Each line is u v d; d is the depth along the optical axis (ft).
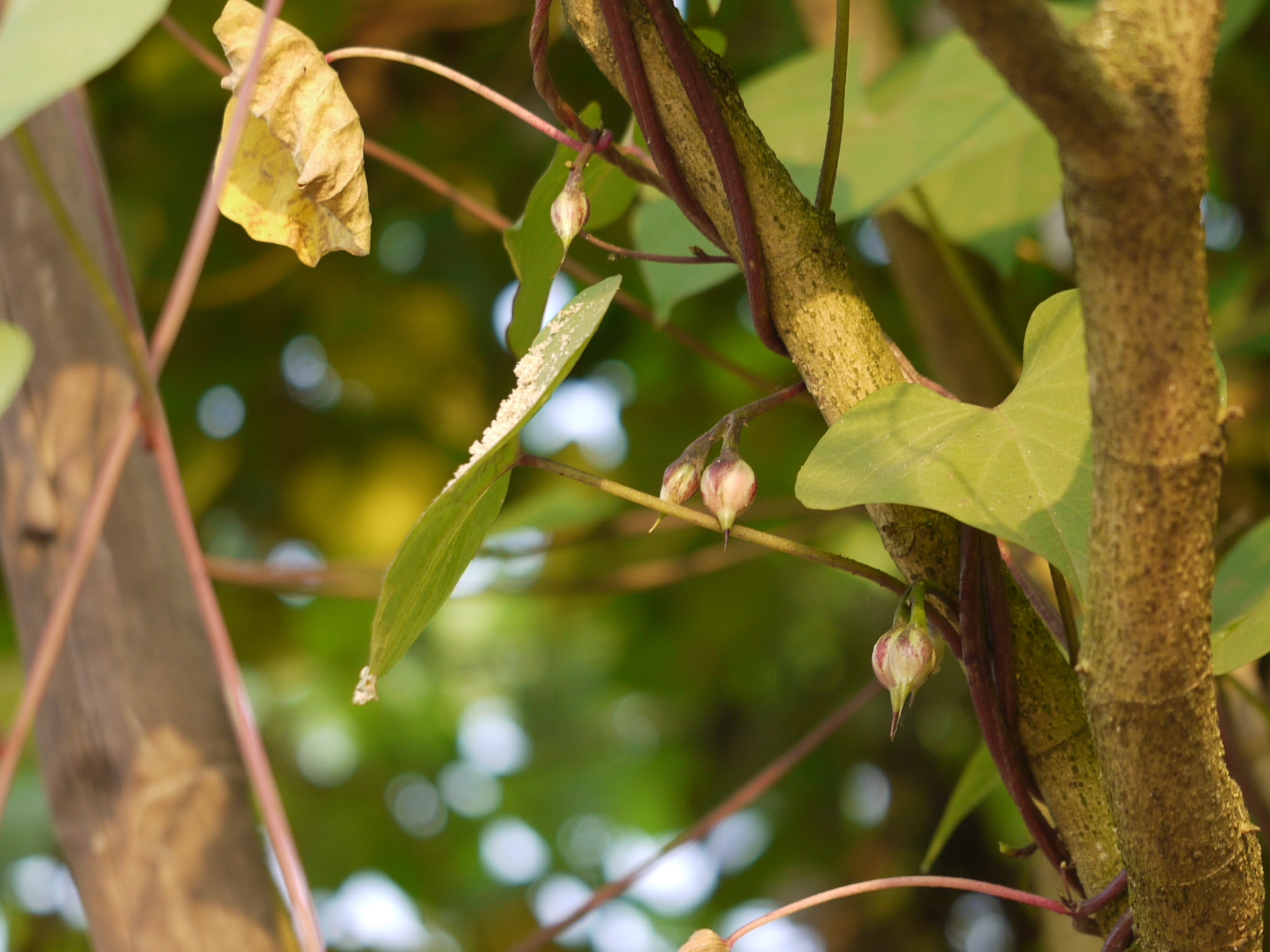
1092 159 2.47
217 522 7.14
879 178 3.73
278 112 2.84
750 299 2.78
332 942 9.22
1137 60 2.47
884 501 2.70
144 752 3.28
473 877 9.97
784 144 3.93
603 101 5.85
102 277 2.85
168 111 5.60
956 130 3.71
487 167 6.24
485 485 2.80
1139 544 2.55
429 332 6.56
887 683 2.73
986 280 4.69
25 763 6.88
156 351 2.81
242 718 2.89
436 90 5.88
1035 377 2.75
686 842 3.65
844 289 2.79
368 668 2.78
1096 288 2.52
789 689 7.92
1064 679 2.78
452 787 10.38
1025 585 2.86
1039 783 2.80
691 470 2.79
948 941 6.99
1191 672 2.58
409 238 6.75
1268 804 3.62
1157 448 2.53
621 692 8.30
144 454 3.36
